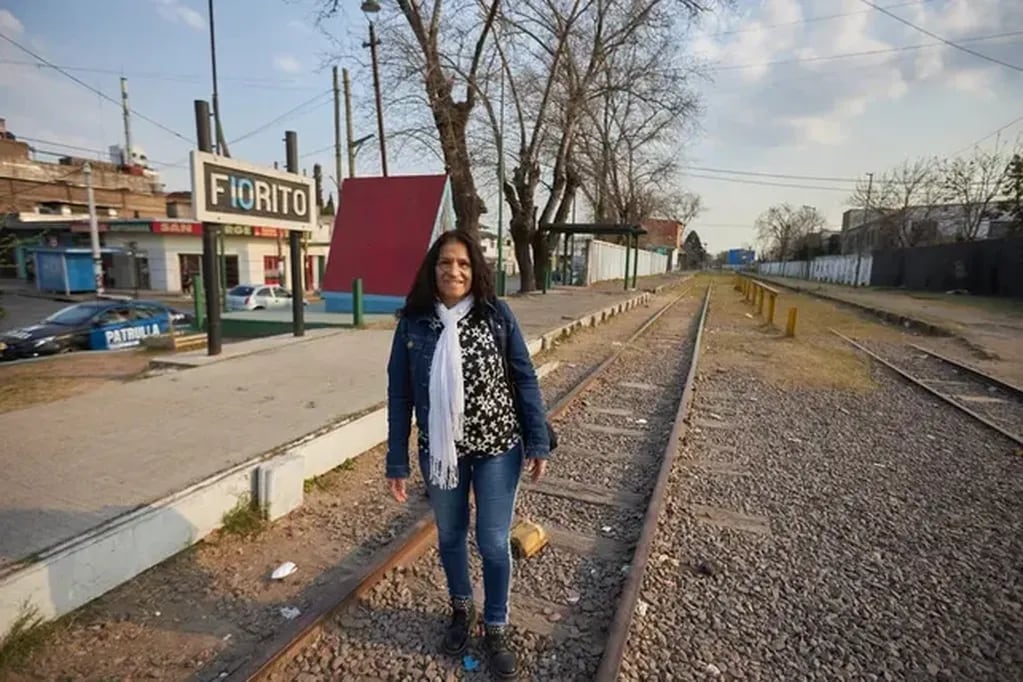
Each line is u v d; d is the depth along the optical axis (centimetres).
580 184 2672
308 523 367
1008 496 446
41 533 271
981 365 1057
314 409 504
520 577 317
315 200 929
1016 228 2839
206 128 704
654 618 280
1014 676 250
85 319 1243
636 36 2023
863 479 477
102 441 408
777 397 766
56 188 3944
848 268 4631
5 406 567
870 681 244
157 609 272
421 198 1430
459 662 247
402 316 238
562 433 584
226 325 1260
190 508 320
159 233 3166
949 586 319
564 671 244
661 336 1403
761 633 273
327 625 263
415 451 509
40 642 241
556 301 2005
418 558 326
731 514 403
